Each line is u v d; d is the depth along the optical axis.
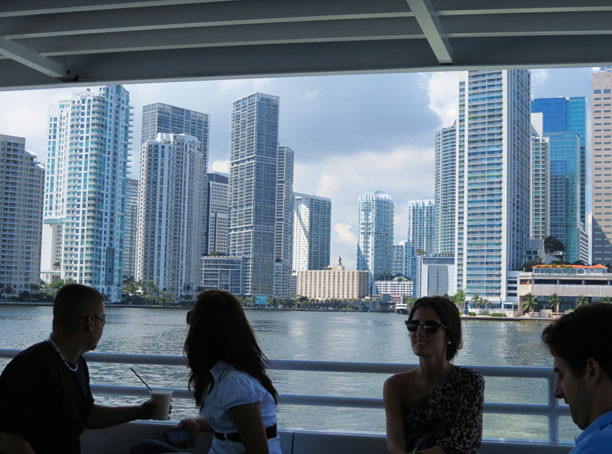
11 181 125.94
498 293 129.00
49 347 2.23
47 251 144.75
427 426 2.51
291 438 2.96
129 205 178.75
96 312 2.29
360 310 181.12
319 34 3.71
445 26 3.62
